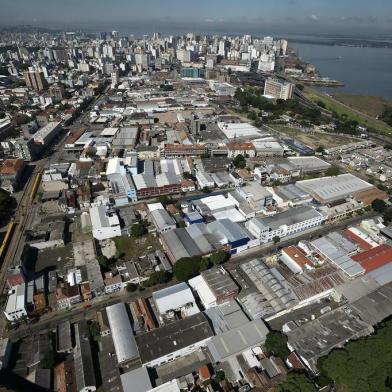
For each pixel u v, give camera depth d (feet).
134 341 343.26
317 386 314.55
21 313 385.50
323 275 437.58
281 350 335.67
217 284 415.85
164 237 513.04
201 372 321.73
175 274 442.91
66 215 595.06
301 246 508.94
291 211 573.74
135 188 645.92
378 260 465.47
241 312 385.09
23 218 590.96
